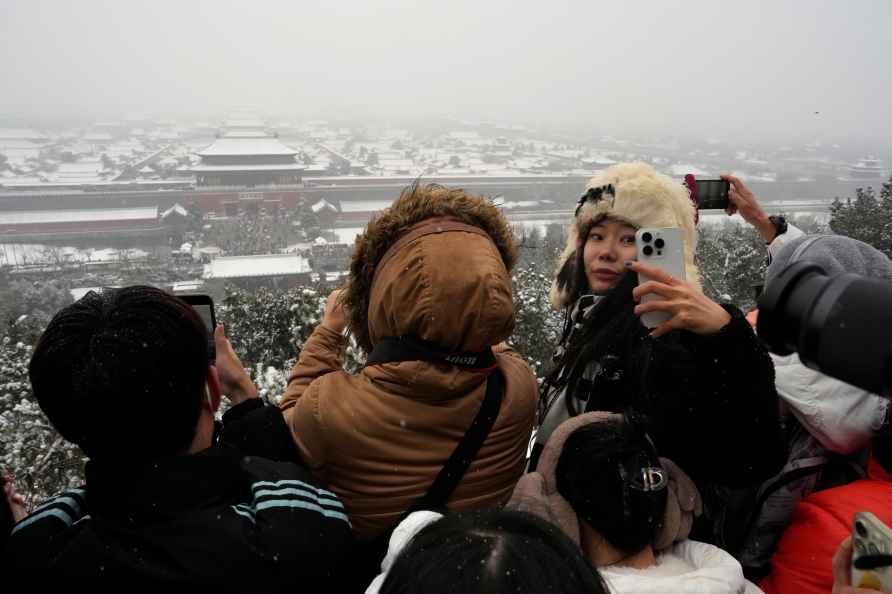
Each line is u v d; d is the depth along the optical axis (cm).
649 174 200
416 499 152
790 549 159
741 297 1224
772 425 142
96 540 120
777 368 170
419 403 152
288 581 121
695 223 212
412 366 149
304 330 860
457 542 85
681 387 143
